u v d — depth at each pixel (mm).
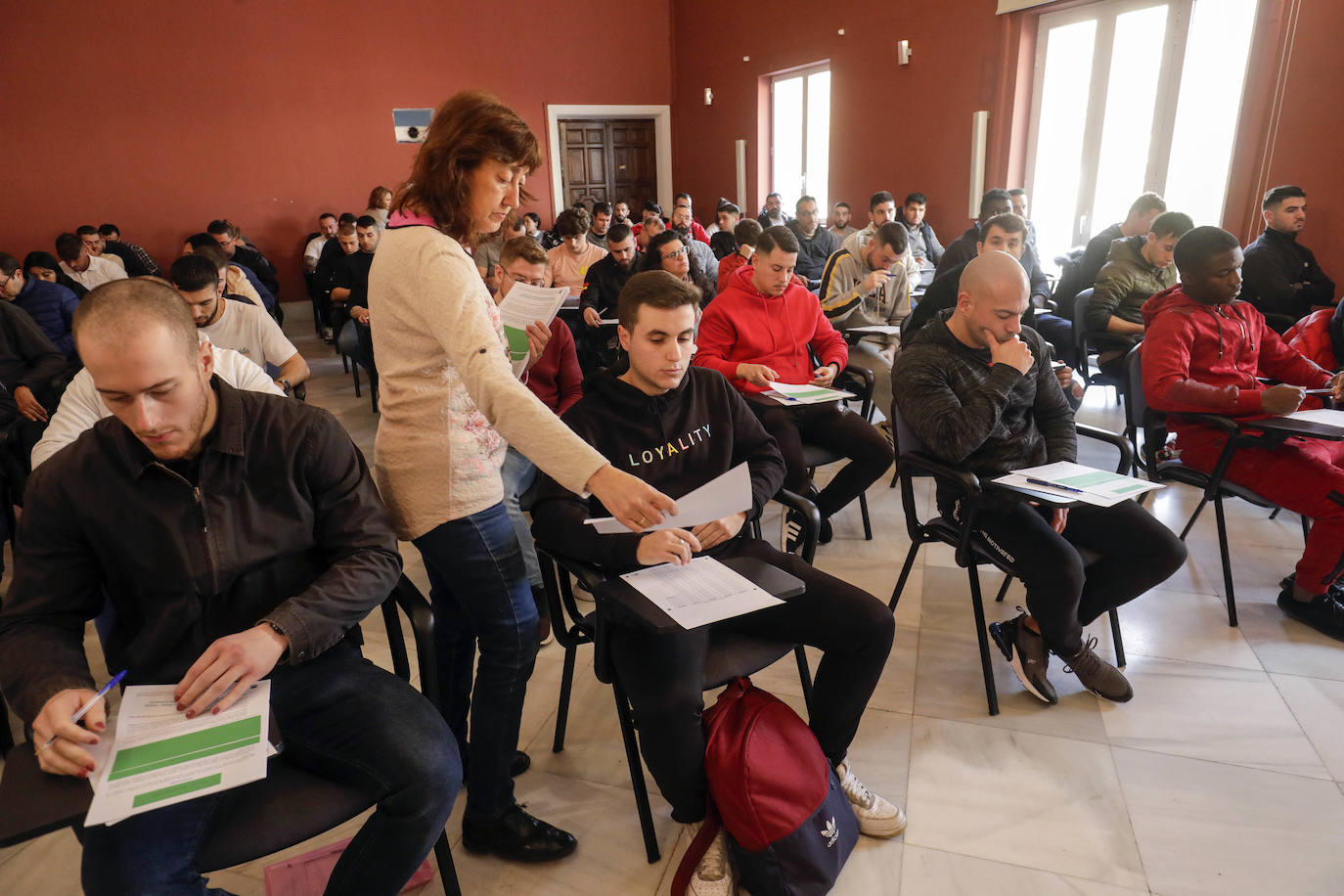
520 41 9211
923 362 2066
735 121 9172
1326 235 4285
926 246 6316
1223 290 2340
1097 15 5508
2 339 3117
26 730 1032
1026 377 2086
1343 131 4133
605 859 1581
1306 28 4219
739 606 1312
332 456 1243
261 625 1110
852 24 7301
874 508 3256
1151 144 5340
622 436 1660
